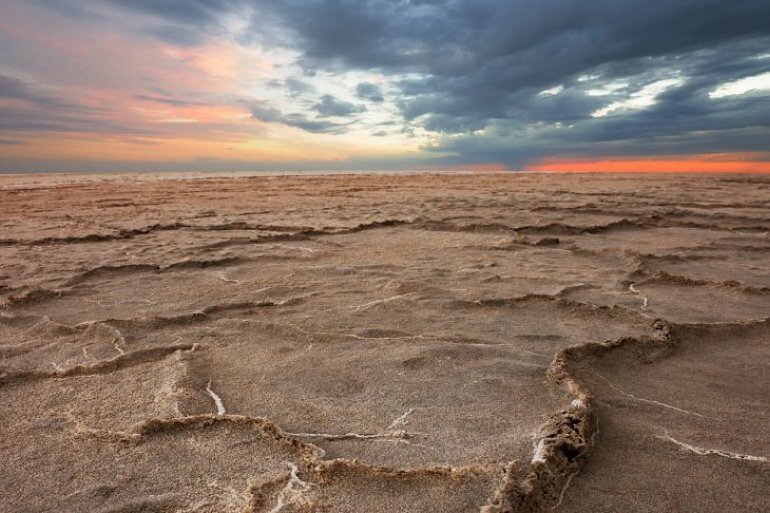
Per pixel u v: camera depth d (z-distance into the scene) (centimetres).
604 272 527
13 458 205
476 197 1338
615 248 651
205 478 189
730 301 427
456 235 775
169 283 496
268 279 507
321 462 192
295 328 356
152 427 222
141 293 462
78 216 1016
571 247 675
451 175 3016
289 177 2706
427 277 505
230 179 2464
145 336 350
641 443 212
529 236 769
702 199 1199
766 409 243
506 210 1037
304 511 169
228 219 948
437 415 235
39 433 225
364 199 1329
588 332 348
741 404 248
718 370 289
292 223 895
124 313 404
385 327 359
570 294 447
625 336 326
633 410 241
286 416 237
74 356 316
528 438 211
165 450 208
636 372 286
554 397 252
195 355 312
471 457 199
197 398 254
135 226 863
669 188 1582
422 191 1596
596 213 980
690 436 217
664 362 300
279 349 321
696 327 346
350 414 238
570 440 202
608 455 203
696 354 313
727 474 191
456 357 302
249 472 192
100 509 173
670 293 454
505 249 659
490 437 214
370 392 260
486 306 406
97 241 739
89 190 1692
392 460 198
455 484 179
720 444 211
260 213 1043
